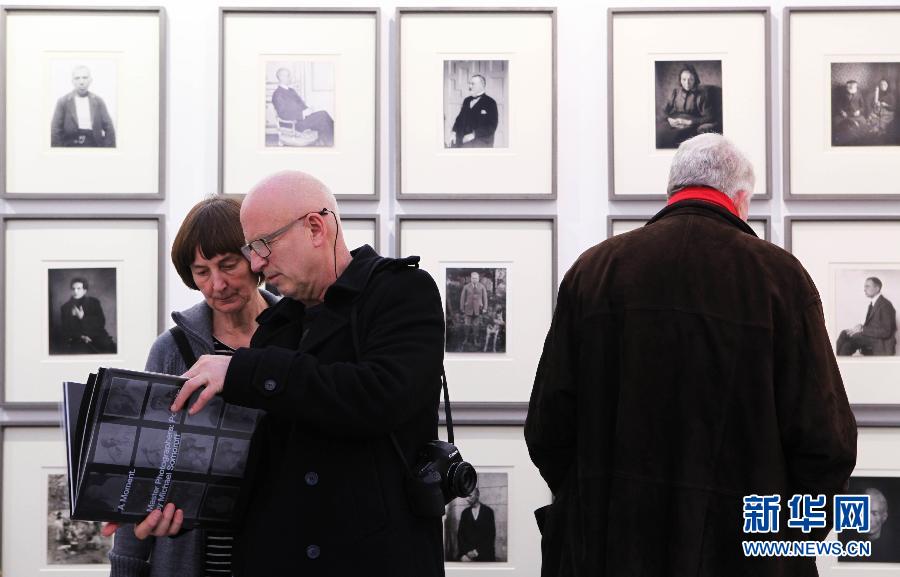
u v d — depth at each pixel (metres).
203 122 3.28
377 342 1.70
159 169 3.24
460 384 3.24
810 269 3.24
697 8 3.26
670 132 3.25
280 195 1.73
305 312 1.80
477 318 3.25
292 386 1.60
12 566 3.18
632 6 3.28
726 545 1.90
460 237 3.26
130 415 1.61
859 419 3.20
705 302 1.96
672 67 3.26
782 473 1.92
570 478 2.13
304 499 1.66
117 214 3.24
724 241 2.01
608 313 2.03
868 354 3.21
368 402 1.61
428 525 1.75
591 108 3.29
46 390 3.21
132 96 3.26
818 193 3.24
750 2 3.27
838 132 3.24
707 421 1.92
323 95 3.27
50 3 3.25
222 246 1.97
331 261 1.78
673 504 1.92
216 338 2.11
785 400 1.92
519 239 3.26
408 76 3.27
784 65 3.25
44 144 3.24
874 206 3.24
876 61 3.25
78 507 1.58
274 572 1.65
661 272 2.01
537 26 3.28
